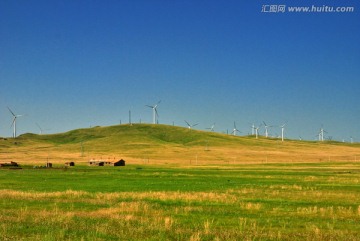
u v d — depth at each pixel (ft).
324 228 103.71
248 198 163.63
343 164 570.05
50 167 481.46
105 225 100.42
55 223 102.68
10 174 339.98
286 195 176.04
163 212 126.41
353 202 153.17
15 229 94.32
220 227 103.40
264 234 94.73
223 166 536.01
